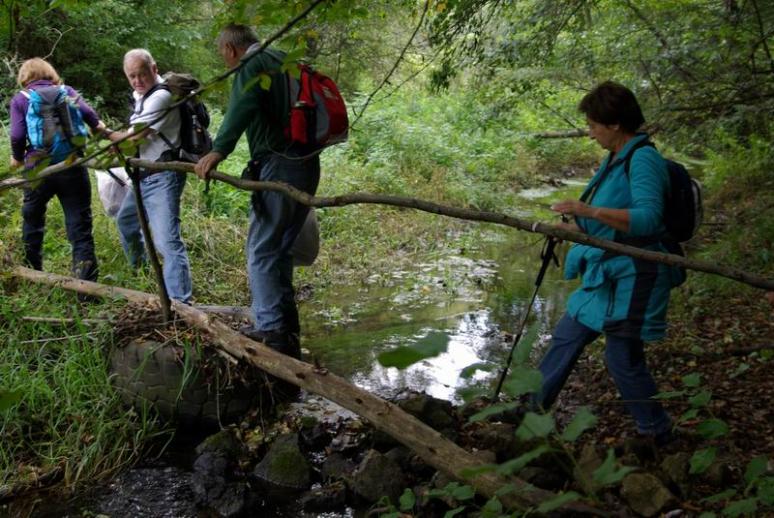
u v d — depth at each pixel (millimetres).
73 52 11711
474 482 2969
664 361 4703
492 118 9117
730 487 3115
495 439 3455
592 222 3287
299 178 3998
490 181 12742
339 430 3992
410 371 4922
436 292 6891
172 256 4988
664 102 7074
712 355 4672
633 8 7195
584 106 3299
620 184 3191
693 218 3217
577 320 3459
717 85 6707
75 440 3721
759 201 7348
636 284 3203
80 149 2826
